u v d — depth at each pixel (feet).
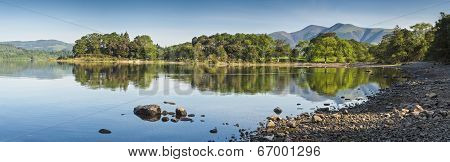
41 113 94.48
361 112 86.69
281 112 95.35
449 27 273.33
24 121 84.64
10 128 77.82
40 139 68.85
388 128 65.16
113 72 277.85
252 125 77.92
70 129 76.54
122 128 76.79
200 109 100.17
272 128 72.23
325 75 249.14
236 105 107.96
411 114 75.15
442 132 58.44
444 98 95.86
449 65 268.62
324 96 129.49
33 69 314.14
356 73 272.72
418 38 428.56
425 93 109.29
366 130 65.10
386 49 473.67
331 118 78.89
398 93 120.37
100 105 107.24
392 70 301.84
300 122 77.15
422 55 416.87
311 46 621.72
